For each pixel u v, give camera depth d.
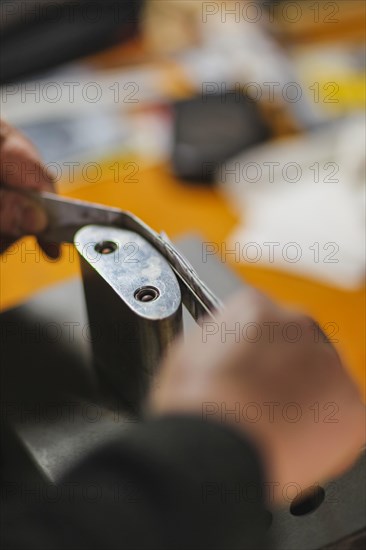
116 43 1.09
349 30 1.10
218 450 0.27
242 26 1.08
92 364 0.49
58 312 0.53
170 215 0.80
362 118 0.91
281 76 0.98
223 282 0.54
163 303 0.39
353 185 0.80
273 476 0.29
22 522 0.27
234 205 0.81
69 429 0.44
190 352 0.33
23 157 0.57
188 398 0.30
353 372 0.63
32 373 0.48
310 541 0.39
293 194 0.81
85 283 0.45
